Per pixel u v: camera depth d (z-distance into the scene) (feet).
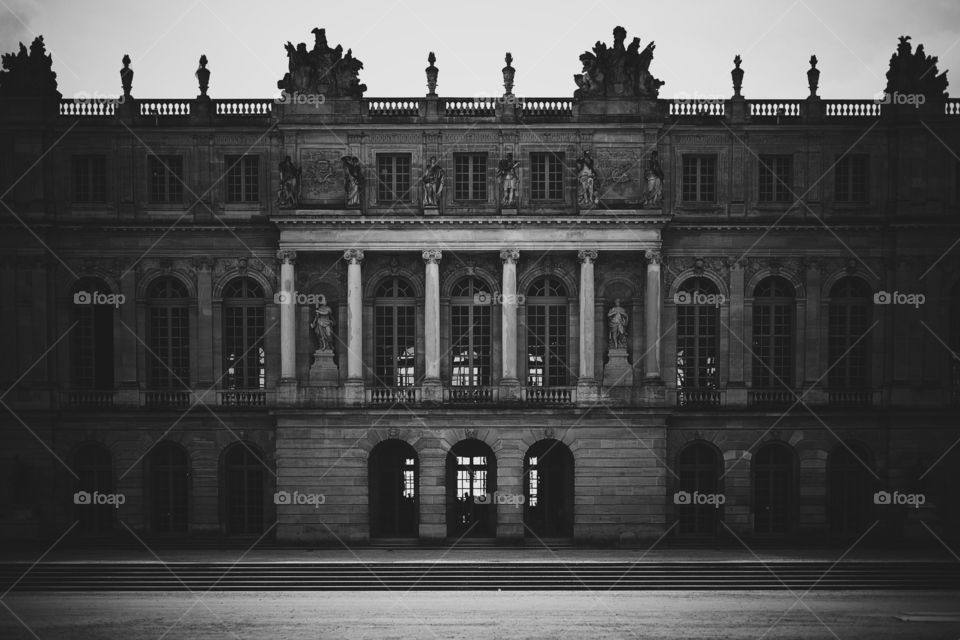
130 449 249.55
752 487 249.96
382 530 250.98
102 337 252.62
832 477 251.19
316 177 248.73
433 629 177.58
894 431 248.52
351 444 243.60
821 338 250.78
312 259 249.14
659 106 249.55
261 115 251.19
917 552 233.76
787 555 229.04
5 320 248.93
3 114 248.52
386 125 247.50
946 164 248.73
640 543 242.78
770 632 175.52
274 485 249.75
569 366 249.96
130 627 179.52
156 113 252.01
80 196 251.19
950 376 249.34
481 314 251.19
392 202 248.93
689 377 252.21
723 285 250.98
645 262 247.29
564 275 249.55
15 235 248.73
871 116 250.98
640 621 183.42
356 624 181.27
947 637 171.83
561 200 249.34
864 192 251.60
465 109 249.14
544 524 250.98
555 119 248.32
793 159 250.98
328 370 246.27
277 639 171.32
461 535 251.19
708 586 212.64
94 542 246.06
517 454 243.60
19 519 245.65
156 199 251.39
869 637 171.94
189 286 250.98
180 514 251.80
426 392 245.24
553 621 183.42
